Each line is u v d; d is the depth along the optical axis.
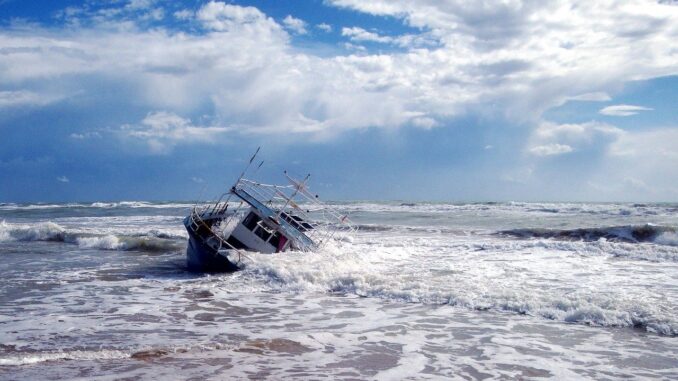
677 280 14.82
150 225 36.53
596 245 21.58
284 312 11.63
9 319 10.96
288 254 17.50
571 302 11.44
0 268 18.39
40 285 15.03
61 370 7.75
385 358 8.43
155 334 9.82
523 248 21.95
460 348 8.98
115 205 77.31
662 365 8.12
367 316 11.23
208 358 8.36
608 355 8.60
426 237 27.84
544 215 43.38
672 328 9.86
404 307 12.09
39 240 28.12
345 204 74.31
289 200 18.41
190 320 10.91
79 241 26.09
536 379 7.55
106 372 7.65
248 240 17.78
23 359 8.20
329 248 20.02
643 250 20.31
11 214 53.06
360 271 15.96
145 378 7.41
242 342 9.23
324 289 14.05
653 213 42.50
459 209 54.50
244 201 18.14
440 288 13.38
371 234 29.47
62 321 10.80
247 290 14.04
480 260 19.09
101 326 10.41
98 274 17.02
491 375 7.70
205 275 16.56
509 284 14.25
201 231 17.44
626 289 13.50
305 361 8.25
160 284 15.08
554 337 9.62
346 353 8.67
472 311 11.63
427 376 7.66
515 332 9.96
